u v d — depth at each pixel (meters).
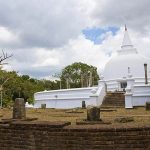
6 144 10.80
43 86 74.06
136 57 49.38
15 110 13.19
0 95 45.38
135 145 9.23
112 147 9.27
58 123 10.25
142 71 47.81
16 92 55.44
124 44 52.25
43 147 10.12
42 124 10.24
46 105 40.94
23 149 10.48
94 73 75.25
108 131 9.35
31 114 19.08
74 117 16.23
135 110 23.94
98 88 34.94
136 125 9.68
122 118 12.77
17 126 10.66
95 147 9.40
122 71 48.31
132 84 35.31
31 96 57.19
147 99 33.78
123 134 9.27
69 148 9.71
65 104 38.75
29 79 76.19
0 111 21.95
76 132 9.65
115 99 33.75
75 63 76.12
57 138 9.92
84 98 36.72
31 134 10.38
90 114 11.85
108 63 50.72
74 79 74.06
